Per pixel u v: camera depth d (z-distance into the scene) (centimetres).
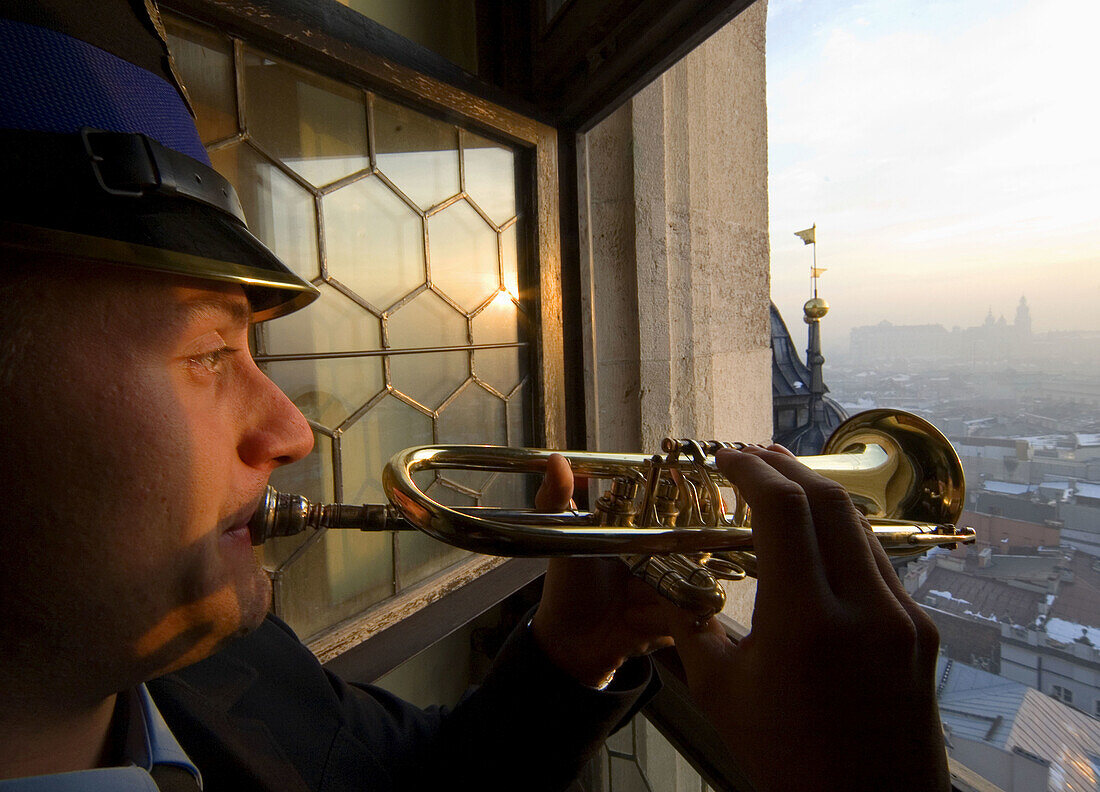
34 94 22
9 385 20
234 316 28
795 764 36
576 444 127
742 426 185
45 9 23
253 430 30
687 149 152
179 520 25
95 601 23
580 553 51
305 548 84
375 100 88
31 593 22
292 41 71
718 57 166
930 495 79
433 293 100
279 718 48
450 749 59
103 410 22
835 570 38
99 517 23
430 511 49
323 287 84
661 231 146
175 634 27
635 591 62
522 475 122
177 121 28
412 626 96
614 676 67
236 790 39
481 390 109
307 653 58
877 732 34
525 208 114
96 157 22
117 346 23
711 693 44
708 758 102
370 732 56
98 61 24
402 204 94
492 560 108
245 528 32
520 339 116
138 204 24
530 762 58
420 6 117
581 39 101
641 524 62
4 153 21
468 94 96
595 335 135
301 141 80
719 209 171
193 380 27
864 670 34
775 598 38
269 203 77
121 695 36
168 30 65
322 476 86
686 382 156
